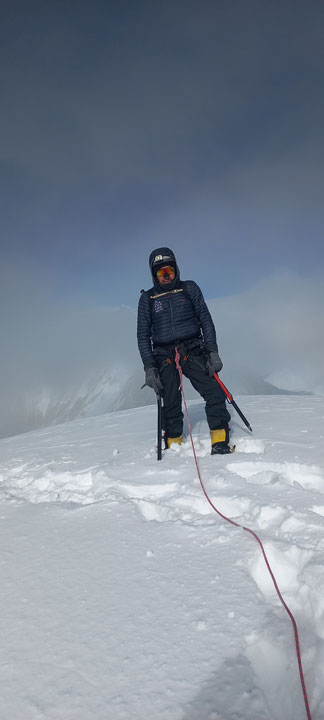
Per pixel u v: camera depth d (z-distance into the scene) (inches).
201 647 57.5
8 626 65.4
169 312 159.9
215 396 154.6
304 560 75.4
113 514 102.9
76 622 65.1
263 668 56.3
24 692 52.6
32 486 149.8
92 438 218.1
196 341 158.9
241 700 49.0
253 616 62.6
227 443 150.9
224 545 82.7
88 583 75.4
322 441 149.6
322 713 49.4
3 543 93.5
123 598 70.1
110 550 86.2
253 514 95.2
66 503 115.4
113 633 61.9
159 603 67.8
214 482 117.6
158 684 52.1
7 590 75.2
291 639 57.8
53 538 93.9
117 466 144.6
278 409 229.6
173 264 159.9
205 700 49.3
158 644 58.8
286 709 51.8
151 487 121.6
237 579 71.7
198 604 66.5
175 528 92.2
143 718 47.8
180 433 164.9
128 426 243.1
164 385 160.9
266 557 78.3
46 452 195.5
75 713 49.2
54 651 59.2
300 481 124.5
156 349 162.7
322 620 62.4
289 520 88.0
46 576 78.8
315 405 235.1
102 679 53.7
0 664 57.4
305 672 54.2
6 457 199.3
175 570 76.6
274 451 140.6
